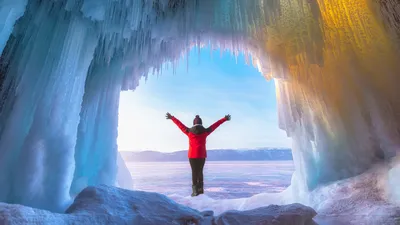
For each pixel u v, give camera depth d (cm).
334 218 250
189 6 339
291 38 363
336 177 356
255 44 390
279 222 200
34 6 274
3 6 235
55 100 258
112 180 378
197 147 456
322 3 371
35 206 216
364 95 368
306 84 384
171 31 349
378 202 263
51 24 279
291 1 346
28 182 218
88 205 206
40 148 234
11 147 235
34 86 258
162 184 745
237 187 638
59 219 171
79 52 290
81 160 358
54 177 235
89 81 382
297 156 398
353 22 384
